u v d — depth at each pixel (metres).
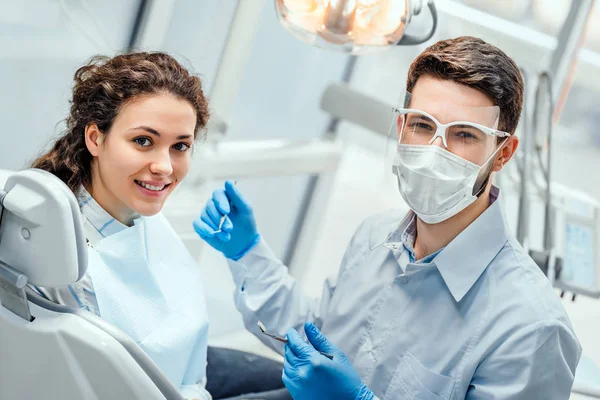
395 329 1.29
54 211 0.87
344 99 2.26
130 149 1.09
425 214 1.20
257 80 2.60
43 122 1.95
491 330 1.18
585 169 3.47
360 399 1.15
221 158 2.16
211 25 2.13
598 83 3.25
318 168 2.69
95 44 1.96
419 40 1.46
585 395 1.62
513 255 1.23
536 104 2.17
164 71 1.11
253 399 1.57
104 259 1.14
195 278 1.31
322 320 1.52
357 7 1.34
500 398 1.13
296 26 1.39
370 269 1.39
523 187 2.02
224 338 2.61
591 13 2.97
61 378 0.93
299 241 3.05
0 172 1.13
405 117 1.21
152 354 1.16
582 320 3.12
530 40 3.01
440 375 1.20
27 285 0.98
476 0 2.97
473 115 1.14
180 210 2.01
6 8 1.75
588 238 2.14
